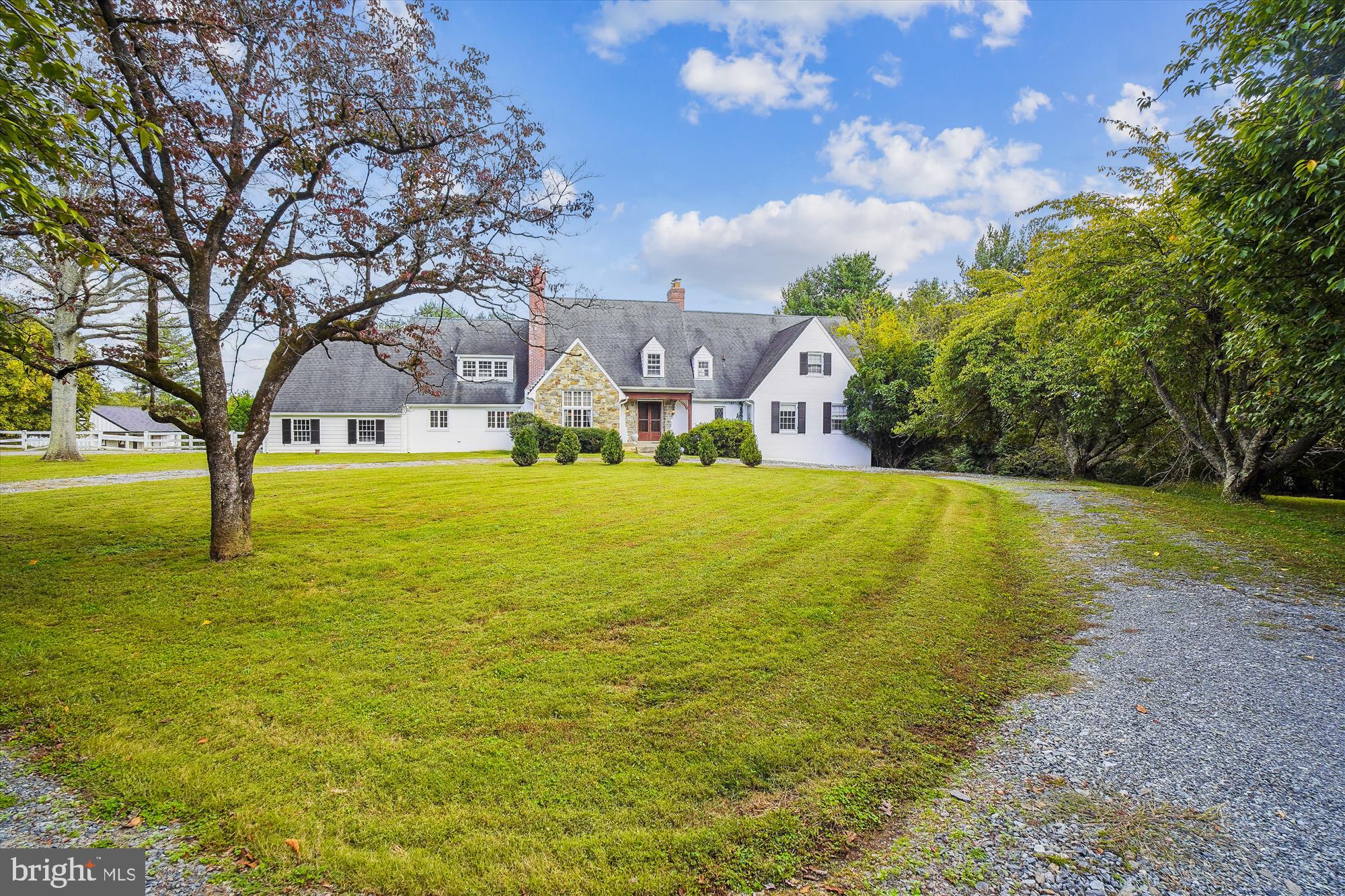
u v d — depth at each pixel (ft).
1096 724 13.65
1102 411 58.18
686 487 50.16
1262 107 21.33
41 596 21.61
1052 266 46.83
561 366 94.12
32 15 14.32
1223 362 39.42
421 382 31.63
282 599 21.80
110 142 22.72
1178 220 37.65
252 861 9.37
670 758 12.26
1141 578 25.23
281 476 54.70
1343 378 24.13
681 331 111.24
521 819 10.42
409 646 18.03
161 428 169.07
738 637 18.65
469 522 34.63
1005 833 10.01
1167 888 8.63
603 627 19.47
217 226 24.61
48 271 31.71
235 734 13.25
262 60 25.07
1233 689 15.20
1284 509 39.04
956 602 22.25
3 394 121.39
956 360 73.20
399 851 9.64
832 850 9.66
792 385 101.04
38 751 12.61
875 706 14.52
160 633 18.88
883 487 54.60
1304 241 19.49
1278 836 9.72
